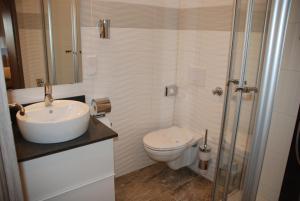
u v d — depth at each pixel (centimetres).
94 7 181
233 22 137
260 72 104
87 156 144
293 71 139
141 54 216
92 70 190
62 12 168
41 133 131
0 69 94
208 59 211
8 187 107
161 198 208
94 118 178
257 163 106
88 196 153
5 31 149
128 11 198
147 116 238
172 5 222
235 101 138
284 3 86
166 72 238
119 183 227
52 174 134
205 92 219
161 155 202
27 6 153
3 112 98
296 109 141
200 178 236
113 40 196
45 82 171
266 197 166
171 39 231
